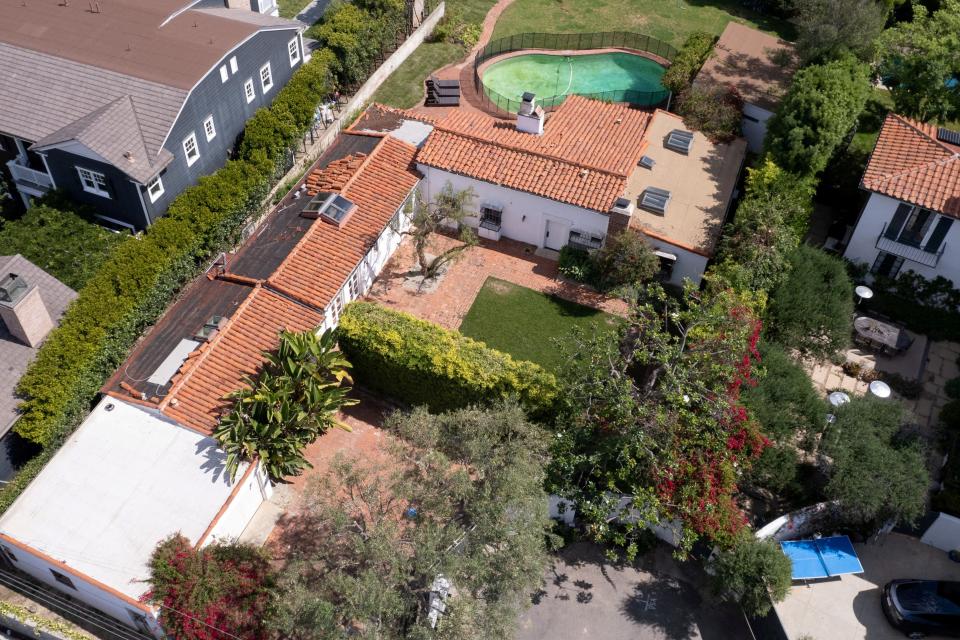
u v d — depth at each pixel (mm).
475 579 23312
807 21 45812
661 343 29141
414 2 52281
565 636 27125
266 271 34094
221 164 42500
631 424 27516
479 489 25750
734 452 28047
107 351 32156
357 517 27078
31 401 29094
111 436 28484
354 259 35188
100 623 26750
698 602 28297
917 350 36969
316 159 43094
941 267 37062
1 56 39875
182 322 32000
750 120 45781
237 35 41750
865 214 37344
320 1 57188
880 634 27781
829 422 30203
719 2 60406
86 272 34531
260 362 30922
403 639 22953
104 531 26391
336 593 24406
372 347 31594
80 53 39875
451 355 31156
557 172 38031
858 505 28031
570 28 56406
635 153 39625
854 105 40969
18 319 29875
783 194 36969
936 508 30250
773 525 28688
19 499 26875
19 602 27078
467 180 38844
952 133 39344
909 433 31312
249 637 24672
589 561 29156
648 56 53531
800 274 35375
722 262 35688
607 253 36812
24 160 39031
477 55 52156
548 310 37094
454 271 38719
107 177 36625
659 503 26844
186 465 27938
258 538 28922
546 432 27922
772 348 32438
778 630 26406
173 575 24906
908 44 44656
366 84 48781
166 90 38094
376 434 32406
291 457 29391
